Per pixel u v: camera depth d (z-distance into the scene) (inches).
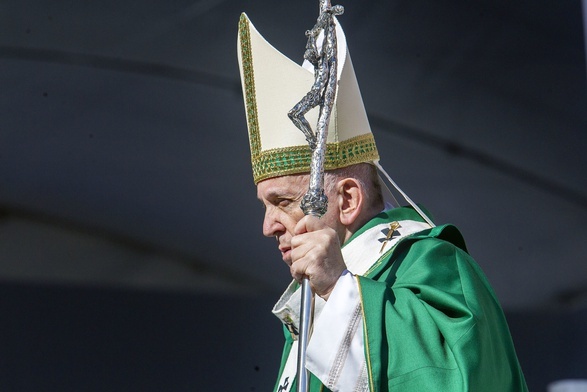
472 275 340.2
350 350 312.3
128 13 722.8
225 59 757.3
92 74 753.0
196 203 832.9
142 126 790.5
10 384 776.9
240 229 845.8
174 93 773.9
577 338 859.4
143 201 831.1
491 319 333.1
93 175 809.5
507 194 847.1
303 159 369.1
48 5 709.3
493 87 795.4
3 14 706.8
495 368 318.3
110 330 809.5
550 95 794.8
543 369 850.8
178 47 747.4
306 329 312.0
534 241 866.8
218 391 805.9
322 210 320.2
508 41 779.4
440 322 314.3
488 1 759.7
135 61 751.7
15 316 794.8
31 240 823.7
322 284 318.3
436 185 844.0
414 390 302.8
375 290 320.5
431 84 793.6
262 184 374.6
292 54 770.8
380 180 391.5
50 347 792.9
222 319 829.2
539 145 819.4
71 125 781.3
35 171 799.1
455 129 813.2
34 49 730.2
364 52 775.1
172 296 831.7
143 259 845.8
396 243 363.6
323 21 336.2
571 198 842.2
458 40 775.1
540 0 757.3
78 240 833.5
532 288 882.1
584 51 781.3
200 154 811.4
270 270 853.2
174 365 809.5
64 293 813.9
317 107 377.7
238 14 737.0
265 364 818.8
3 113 761.0
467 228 868.0
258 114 382.3
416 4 756.6
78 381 789.9
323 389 346.0
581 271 871.7
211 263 852.6
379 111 802.8
